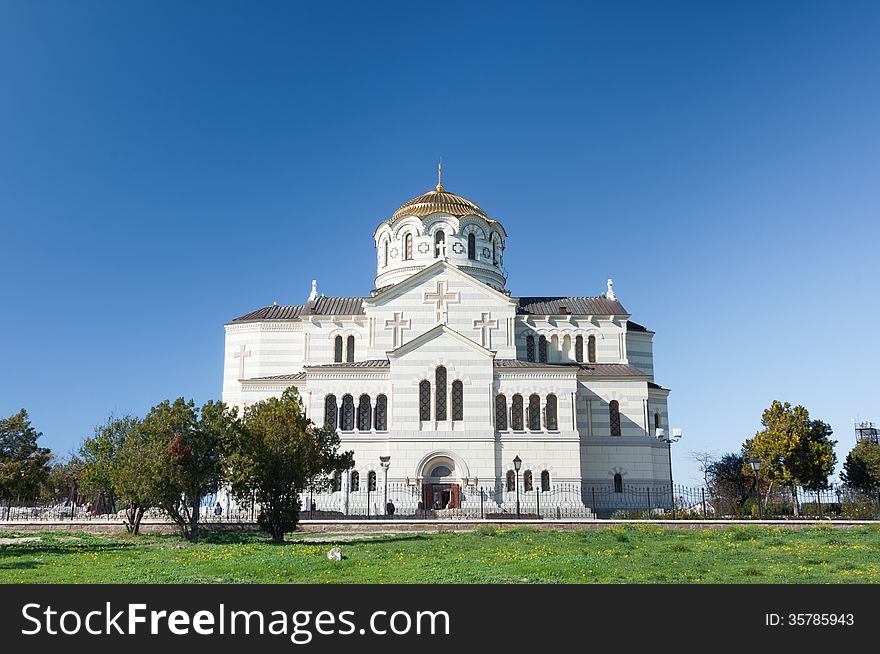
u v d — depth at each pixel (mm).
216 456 41438
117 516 58062
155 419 41188
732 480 78438
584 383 70500
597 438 69312
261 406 45031
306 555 31703
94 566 28516
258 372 75812
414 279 72688
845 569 26969
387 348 71500
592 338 76312
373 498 62469
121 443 48219
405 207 82875
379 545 37094
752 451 69750
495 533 43438
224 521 50562
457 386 65000
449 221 78688
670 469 71000
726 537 40906
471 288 72625
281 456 41688
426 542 38469
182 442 40438
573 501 62344
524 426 64688
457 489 63219
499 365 65812
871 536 41656
